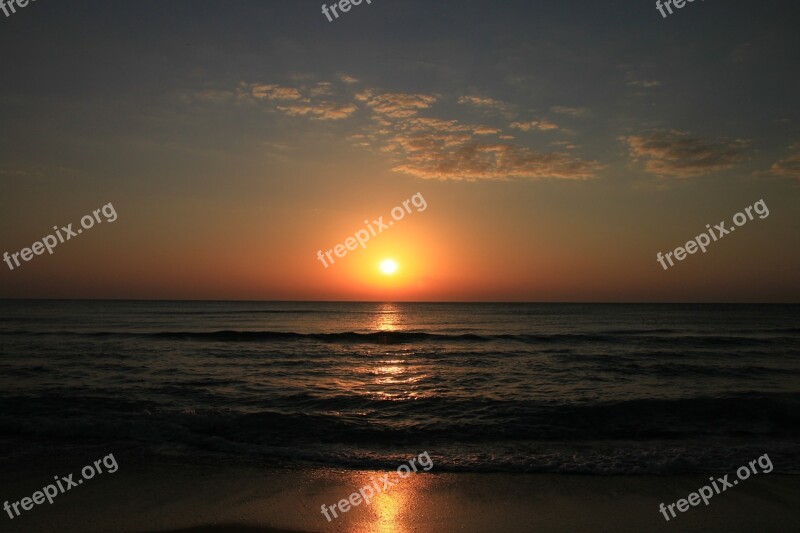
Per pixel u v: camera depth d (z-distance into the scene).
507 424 11.63
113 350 24.98
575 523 6.34
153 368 19.39
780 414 12.34
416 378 18.08
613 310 118.19
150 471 8.18
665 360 22.97
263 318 70.38
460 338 34.09
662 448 9.89
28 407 12.41
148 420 11.08
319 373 19.16
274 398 14.30
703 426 11.59
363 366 21.12
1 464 8.45
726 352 26.28
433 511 6.69
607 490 7.53
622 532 6.08
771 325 53.78
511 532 6.05
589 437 10.77
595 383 16.98
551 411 12.71
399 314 94.94
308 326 54.34
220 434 10.72
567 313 97.19
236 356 23.95
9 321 50.28
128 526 6.07
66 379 16.53
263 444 10.06
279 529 6.06
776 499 7.17
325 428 11.15
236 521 6.26
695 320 66.56
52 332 35.16
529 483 7.83
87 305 122.56
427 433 10.95
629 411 12.54
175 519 6.29
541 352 26.48
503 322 63.72
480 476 8.16
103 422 10.78
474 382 17.20
